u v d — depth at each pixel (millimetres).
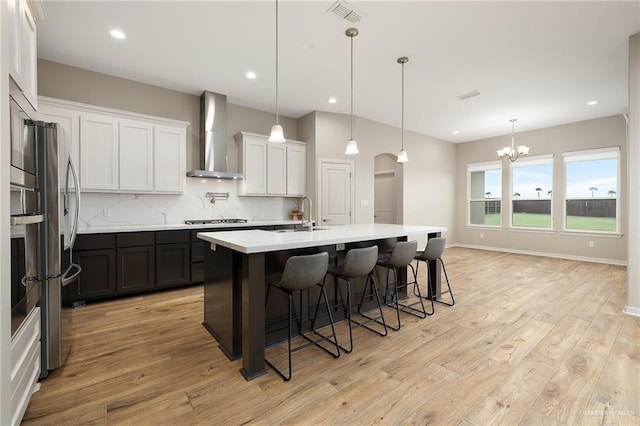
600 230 5824
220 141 4590
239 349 2232
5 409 1241
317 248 2809
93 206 3863
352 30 2973
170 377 1980
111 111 3672
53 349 1984
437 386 1881
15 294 1504
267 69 3814
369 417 1610
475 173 7758
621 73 3900
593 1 2543
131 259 3611
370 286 3260
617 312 3146
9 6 1446
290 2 2570
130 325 2828
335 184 5531
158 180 4020
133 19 2793
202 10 2670
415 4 2598
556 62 3615
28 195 1776
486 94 4629
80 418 1596
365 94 4637
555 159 6340
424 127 6531
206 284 2756
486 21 2832
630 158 3039
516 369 2070
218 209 4887
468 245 7801
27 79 1758
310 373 2031
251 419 1596
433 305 3377
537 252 6598
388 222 7484
